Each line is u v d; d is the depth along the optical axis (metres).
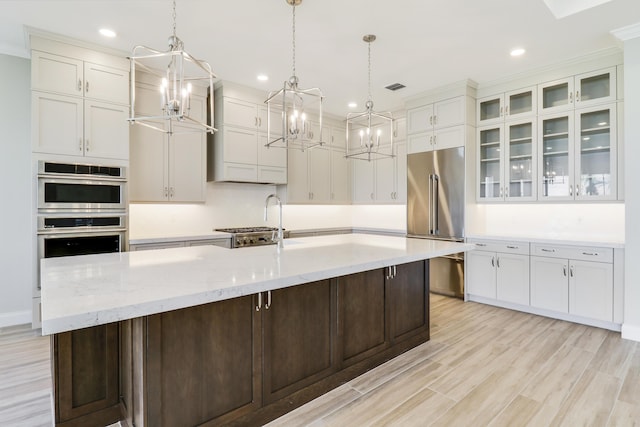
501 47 3.37
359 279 2.51
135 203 4.04
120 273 1.75
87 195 3.29
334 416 2.03
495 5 2.65
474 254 4.34
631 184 3.09
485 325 3.53
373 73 4.02
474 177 4.48
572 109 3.71
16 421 1.96
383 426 1.93
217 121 4.53
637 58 3.03
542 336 3.22
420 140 4.77
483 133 4.49
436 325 3.54
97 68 3.36
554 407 2.09
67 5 2.64
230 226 5.00
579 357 2.77
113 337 1.89
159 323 1.58
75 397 1.79
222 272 1.77
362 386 2.36
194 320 1.69
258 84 4.45
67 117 3.20
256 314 1.91
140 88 3.82
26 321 3.54
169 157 4.07
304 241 3.16
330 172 5.88
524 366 2.63
